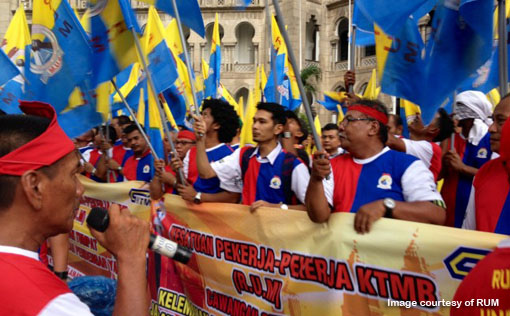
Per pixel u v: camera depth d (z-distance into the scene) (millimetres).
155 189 3580
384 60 2855
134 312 1235
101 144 5012
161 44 4352
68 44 3580
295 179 2982
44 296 1044
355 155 2584
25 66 3727
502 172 2221
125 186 4109
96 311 2398
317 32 26016
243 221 2812
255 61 26609
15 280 1046
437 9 2725
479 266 1276
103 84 3643
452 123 3469
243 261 2803
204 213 3131
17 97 4875
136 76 7148
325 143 4996
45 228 1186
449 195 3393
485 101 3410
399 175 2420
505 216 2160
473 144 3541
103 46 3643
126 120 6840
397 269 2023
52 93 3604
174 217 3422
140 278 1284
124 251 1288
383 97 18688
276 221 2598
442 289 1891
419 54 2848
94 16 3637
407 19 2691
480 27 2547
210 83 7398
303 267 2422
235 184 3396
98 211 1312
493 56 3623
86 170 5535
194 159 3895
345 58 26141
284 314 2523
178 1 3762
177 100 6305
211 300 3057
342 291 2223
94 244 4391
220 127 3879
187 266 3268
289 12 24156
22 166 1114
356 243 2168
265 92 7570
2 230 1121
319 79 25672
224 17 26672
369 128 2512
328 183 2566
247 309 2766
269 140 3115
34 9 3648
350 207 2484
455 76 2660
